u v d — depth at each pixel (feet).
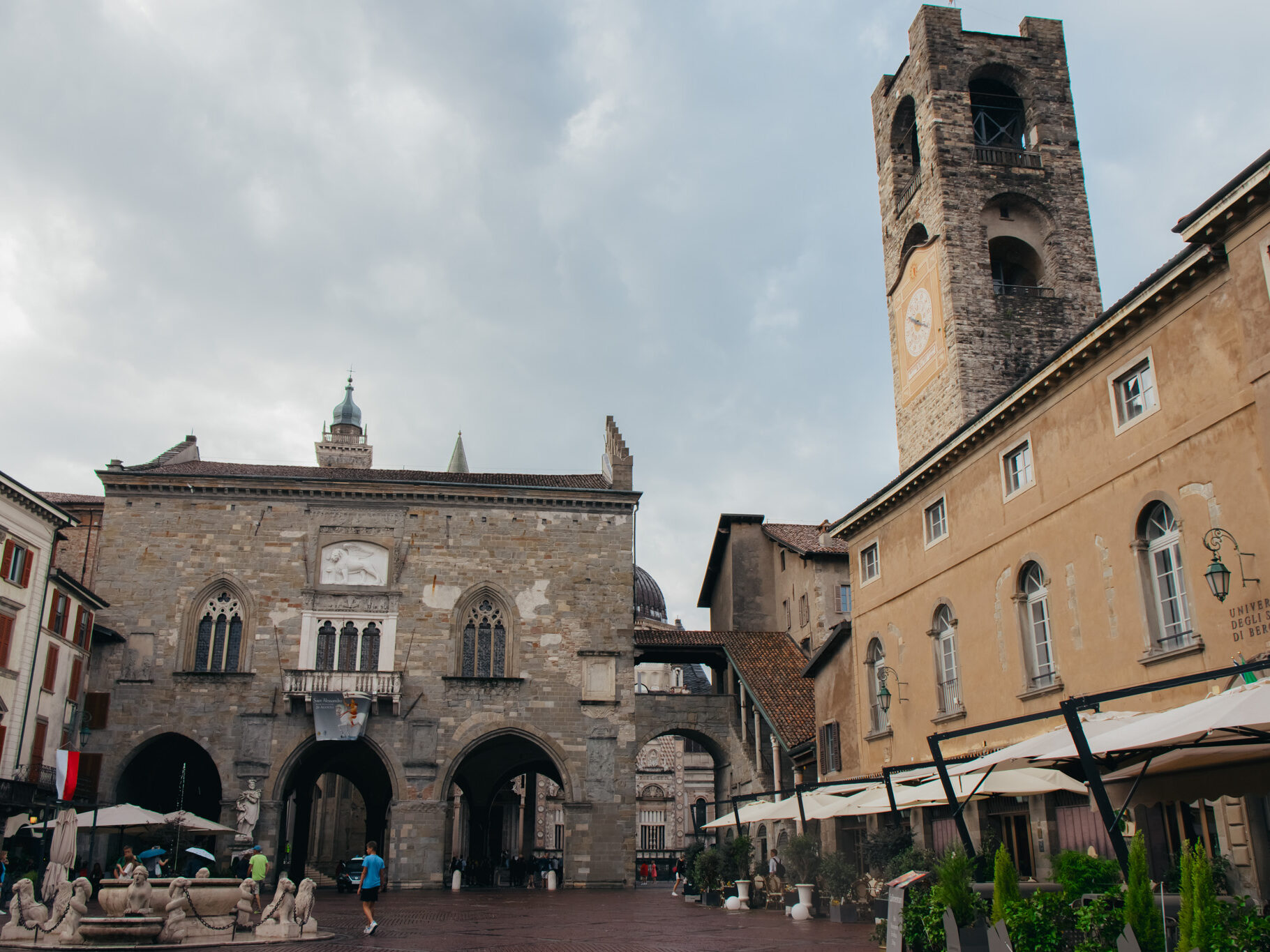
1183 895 39.73
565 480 202.28
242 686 171.32
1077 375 88.38
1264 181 65.16
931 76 153.89
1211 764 58.85
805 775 157.28
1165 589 77.20
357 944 75.36
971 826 100.73
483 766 211.00
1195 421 73.41
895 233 166.40
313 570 178.09
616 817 173.68
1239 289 68.80
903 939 54.80
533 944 75.36
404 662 175.73
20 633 139.54
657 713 192.44
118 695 169.27
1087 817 84.12
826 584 188.55
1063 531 88.99
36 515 144.15
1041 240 151.74
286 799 177.68
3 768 134.41
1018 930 47.09
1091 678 83.71
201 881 79.77
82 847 159.22
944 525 113.50
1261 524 66.74
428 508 183.83
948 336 142.41
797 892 111.14
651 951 70.03
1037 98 156.35
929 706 112.47
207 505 179.63
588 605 183.01
